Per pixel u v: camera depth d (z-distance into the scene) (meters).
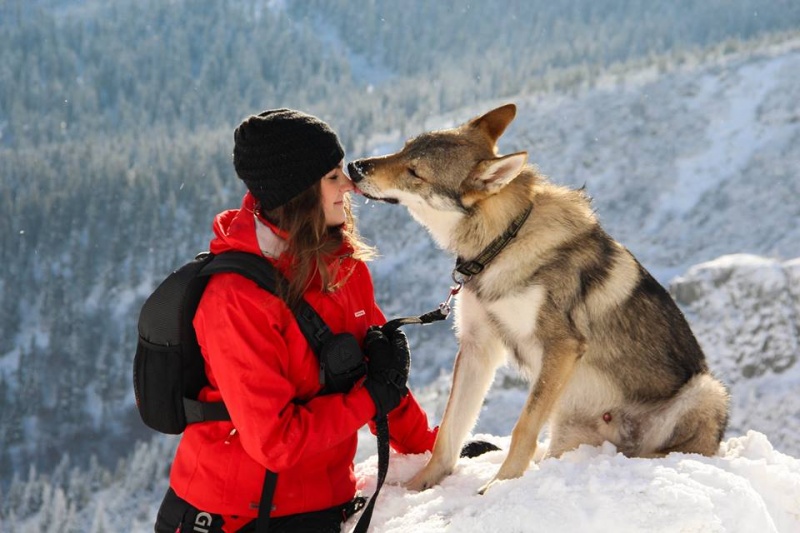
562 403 4.02
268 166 2.96
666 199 108.12
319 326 3.08
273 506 3.03
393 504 3.32
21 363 93.38
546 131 125.00
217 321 2.92
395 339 3.31
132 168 130.88
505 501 2.85
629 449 4.09
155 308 2.98
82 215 122.06
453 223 4.00
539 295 3.80
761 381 35.09
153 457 66.00
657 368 3.99
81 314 104.25
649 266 97.50
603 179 114.38
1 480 80.94
